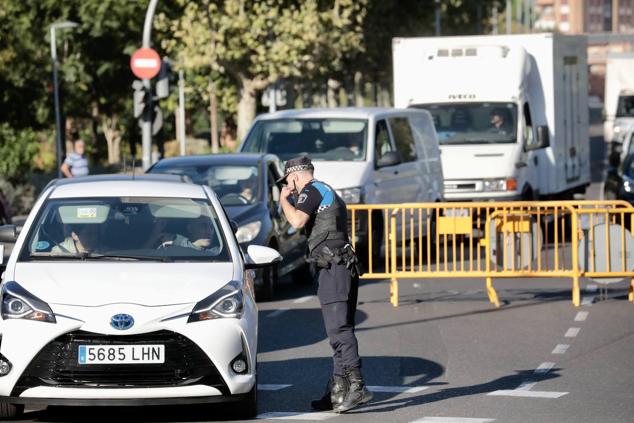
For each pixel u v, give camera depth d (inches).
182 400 792.9
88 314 786.2
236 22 3627.0
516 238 1464.1
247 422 832.3
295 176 888.9
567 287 1622.8
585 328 1261.1
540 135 2187.5
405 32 5049.2
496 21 7106.3
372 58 5103.3
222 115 7372.1
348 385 862.5
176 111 6894.7
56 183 994.1
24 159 5674.2
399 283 1696.6
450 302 1478.8
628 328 1258.0
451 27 6102.4
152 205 944.9
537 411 864.9
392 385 971.9
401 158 1830.7
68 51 5093.5
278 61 3688.5
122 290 808.9
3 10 4707.2
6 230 954.7
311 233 882.1
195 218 934.4
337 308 868.6
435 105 2223.2
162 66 2453.2
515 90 2208.4
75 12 4918.8
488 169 2158.0
